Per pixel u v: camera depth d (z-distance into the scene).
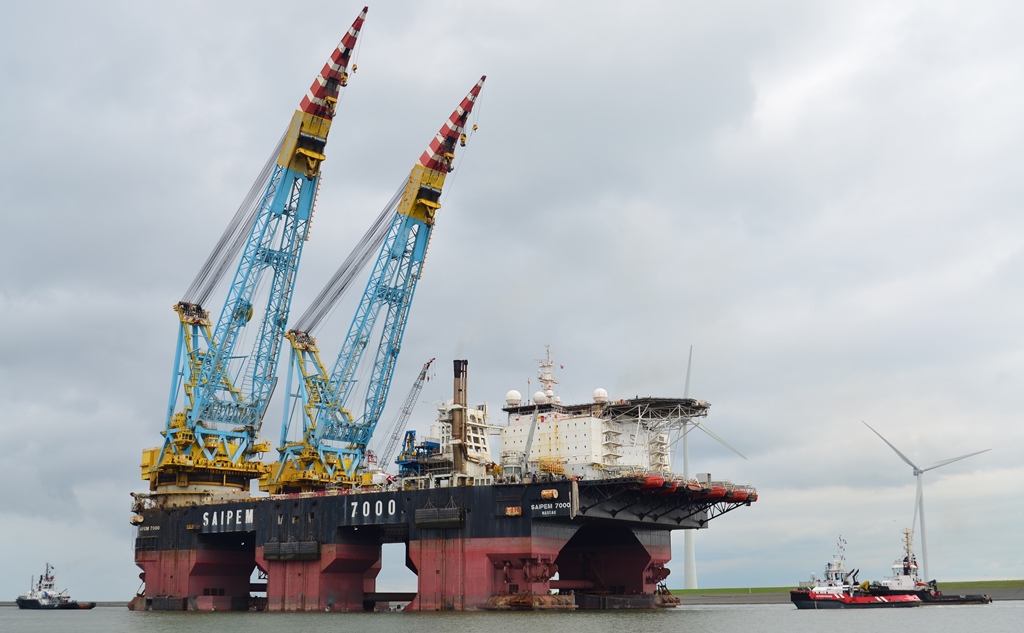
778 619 121.81
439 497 115.50
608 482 107.75
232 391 149.62
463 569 112.38
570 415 131.00
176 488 148.50
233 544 146.75
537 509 107.88
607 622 100.50
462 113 151.12
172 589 145.25
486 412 132.00
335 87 146.00
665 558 129.12
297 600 127.62
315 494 128.75
